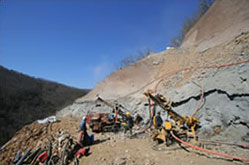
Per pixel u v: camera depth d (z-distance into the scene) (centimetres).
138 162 482
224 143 521
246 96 574
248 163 407
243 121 543
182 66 1273
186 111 762
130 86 1516
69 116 1485
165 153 532
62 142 668
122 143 670
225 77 703
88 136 673
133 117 943
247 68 645
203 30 1552
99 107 1366
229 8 1388
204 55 1145
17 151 893
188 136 607
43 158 664
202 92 725
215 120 622
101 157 541
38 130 1028
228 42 1020
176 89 957
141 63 1684
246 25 1009
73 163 544
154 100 618
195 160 461
